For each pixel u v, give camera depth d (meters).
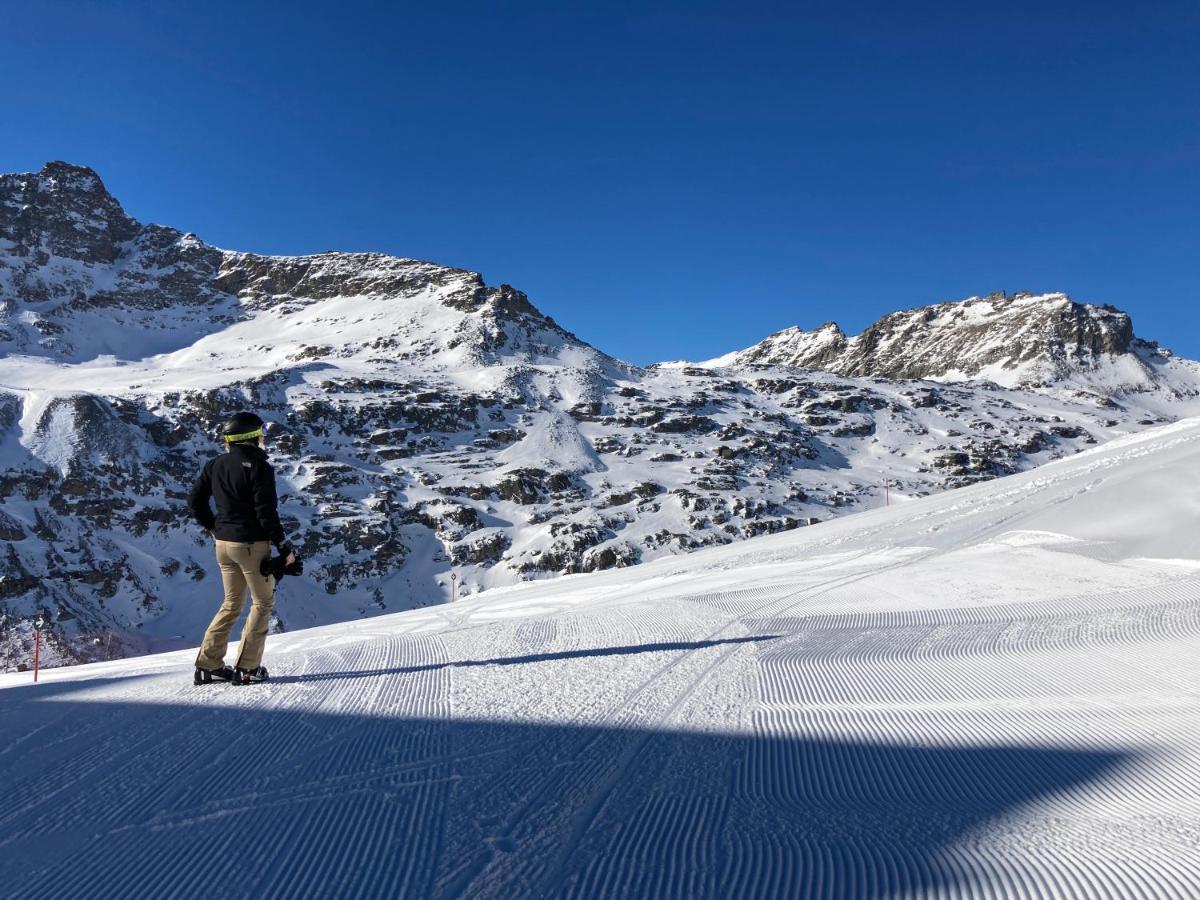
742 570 13.98
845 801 3.08
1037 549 11.38
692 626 7.43
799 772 3.43
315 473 84.31
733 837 2.74
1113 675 5.06
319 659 6.39
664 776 3.40
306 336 152.12
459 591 70.44
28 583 55.56
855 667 5.52
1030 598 8.32
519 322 150.38
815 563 13.41
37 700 5.25
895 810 2.98
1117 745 3.65
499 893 2.37
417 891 2.40
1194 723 3.96
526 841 2.75
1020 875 2.39
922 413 133.12
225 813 3.11
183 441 85.94
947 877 2.39
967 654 5.86
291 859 2.67
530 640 6.95
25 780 3.59
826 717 4.27
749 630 7.12
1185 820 2.78
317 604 65.69
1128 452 22.97
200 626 60.34
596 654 6.13
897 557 12.84
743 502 84.75
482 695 4.89
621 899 2.30
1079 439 131.00
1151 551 10.23
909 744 3.77
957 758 3.56
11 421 75.62
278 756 3.80
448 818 2.98
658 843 2.71
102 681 6.19
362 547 73.25
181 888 2.50
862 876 2.42
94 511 68.19
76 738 4.23
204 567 67.56
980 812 2.93
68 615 54.94
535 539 76.88
